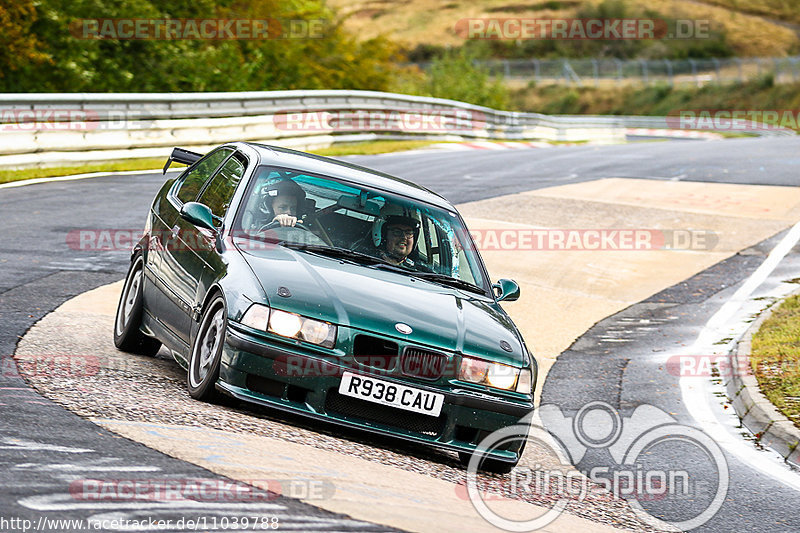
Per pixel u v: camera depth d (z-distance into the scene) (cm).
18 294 3089
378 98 10194
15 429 1622
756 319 3819
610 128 16412
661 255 4972
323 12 14375
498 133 12712
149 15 10412
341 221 2325
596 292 4259
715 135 19100
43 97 6303
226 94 8012
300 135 8862
